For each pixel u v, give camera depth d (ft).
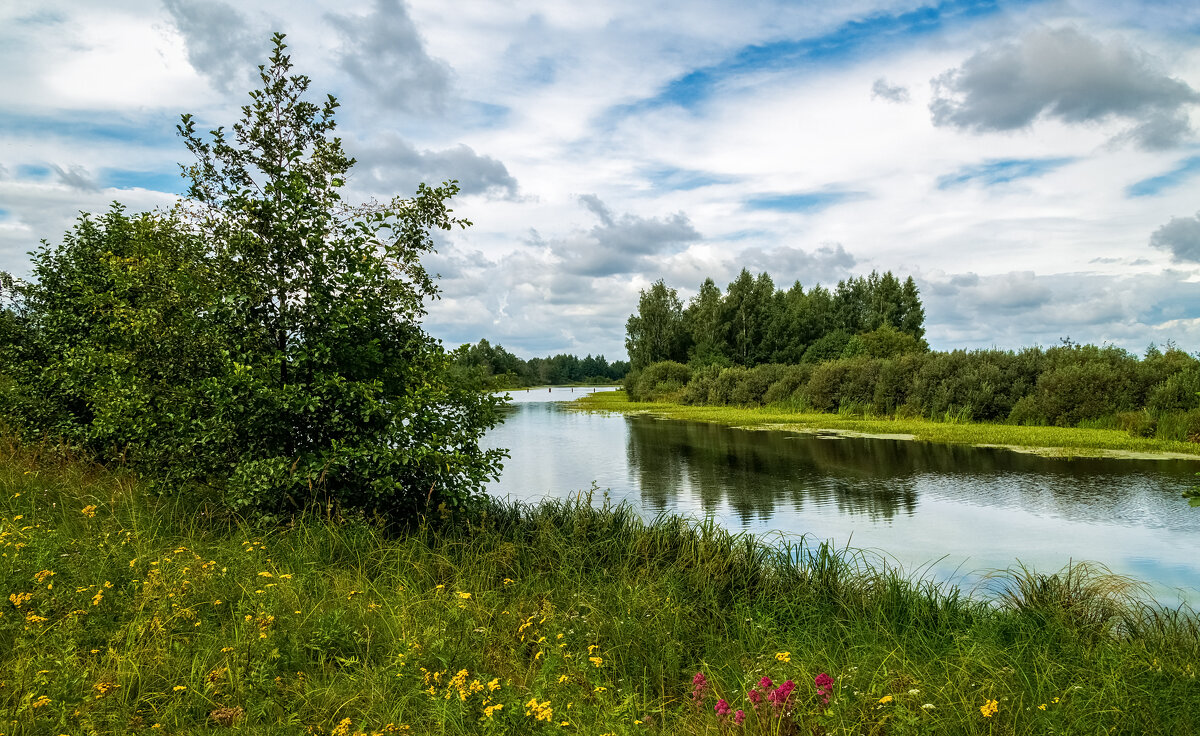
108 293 27.66
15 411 31.78
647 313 224.53
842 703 11.93
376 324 25.75
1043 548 29.19
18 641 13.25
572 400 198.59
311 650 14.40
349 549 20.72
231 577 17.19
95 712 11.25
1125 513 35.12
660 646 16.69
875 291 204.33
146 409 23.98
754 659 16.02
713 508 37.78
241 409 21.94
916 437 67.82
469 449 26.09
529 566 22.17
